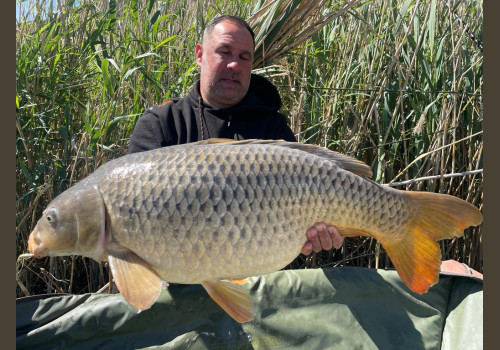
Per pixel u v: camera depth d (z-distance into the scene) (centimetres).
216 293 79
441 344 98
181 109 113
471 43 147
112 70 136
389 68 130
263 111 113
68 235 77
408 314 99
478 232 135
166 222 75
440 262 85
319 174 79
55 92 133
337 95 138
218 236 75
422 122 125
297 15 129
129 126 132
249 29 112
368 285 99
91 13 153
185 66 143
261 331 94
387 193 83
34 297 88
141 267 76
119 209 76
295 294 96
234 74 109
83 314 88
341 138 140
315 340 95
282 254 78
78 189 79
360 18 133
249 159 77
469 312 98
